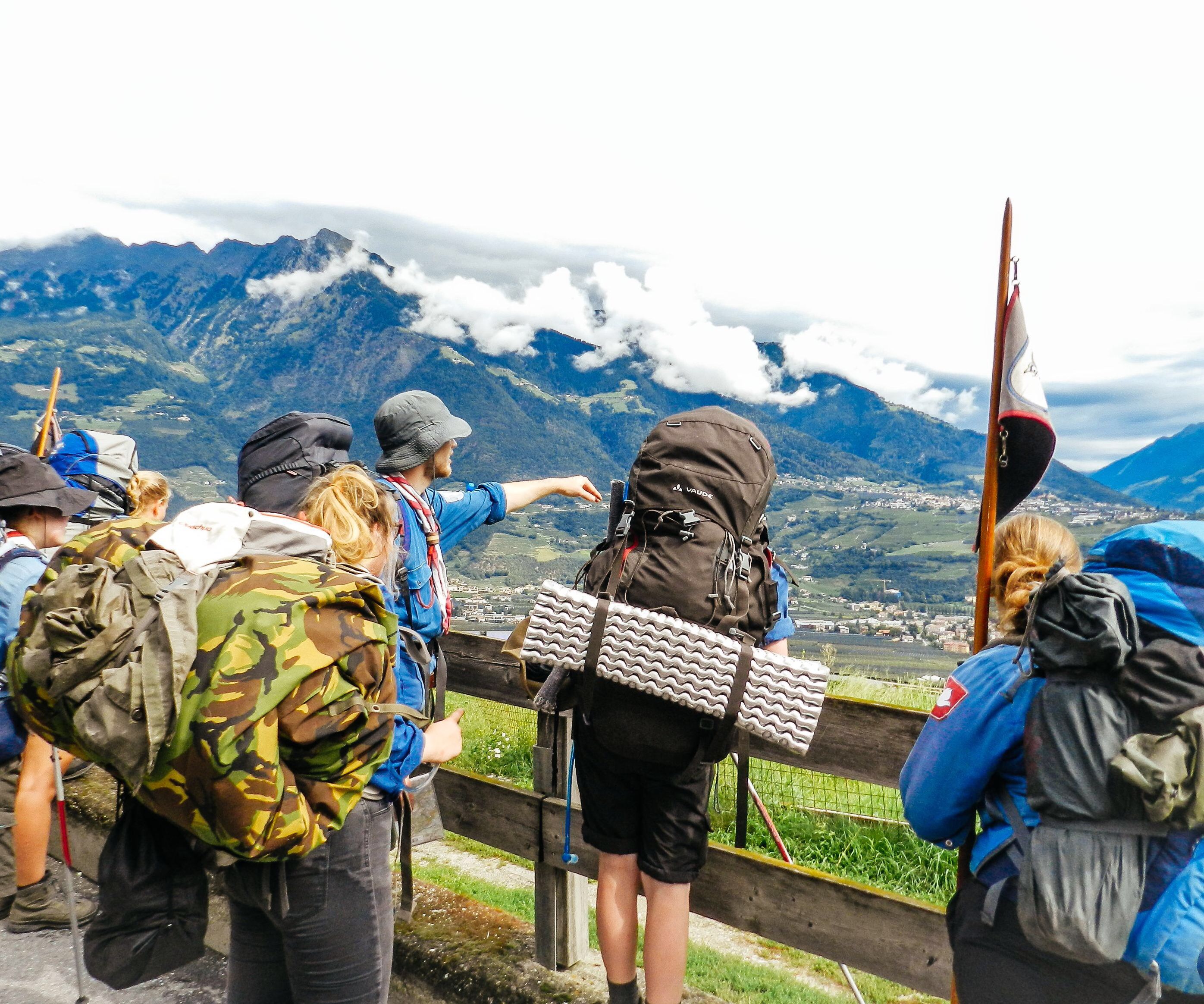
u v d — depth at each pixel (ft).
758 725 6.67
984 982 5.47
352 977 6.99
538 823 10.07
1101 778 4.86
